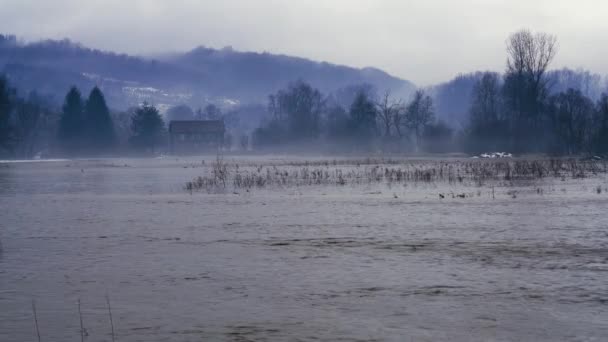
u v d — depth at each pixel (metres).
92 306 13.48
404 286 14.74
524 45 107.62
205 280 15.53
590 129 96.38
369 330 11.77
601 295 13.86
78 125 151.62
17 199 38.25
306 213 28.66
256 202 34.19
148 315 12.80
